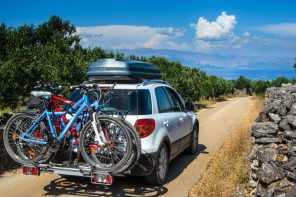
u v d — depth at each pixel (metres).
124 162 5.91
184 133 9.27
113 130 6.13
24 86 13.17
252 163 6.73
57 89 6.72
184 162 9.71
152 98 7.32
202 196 6.70
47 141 6.34
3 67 12.80
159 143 7.05
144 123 6.79
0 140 8.77
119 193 6.93
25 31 33.56
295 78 76.88
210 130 16.72
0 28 27.34
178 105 9.16
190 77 35.75
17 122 6.63
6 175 8.14
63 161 6.54
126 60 7.45
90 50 24.08
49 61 15.61
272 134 6.96
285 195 4.93
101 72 7.27
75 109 6.50
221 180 7.45
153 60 31.53
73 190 7.06
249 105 37.84
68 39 33.34
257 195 5.78
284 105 7.49
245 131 13.95
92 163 6.10
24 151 6.52
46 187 7.24
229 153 9.73
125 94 7.06
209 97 54.03
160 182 7.38
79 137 6.23
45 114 6.44
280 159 6.02
